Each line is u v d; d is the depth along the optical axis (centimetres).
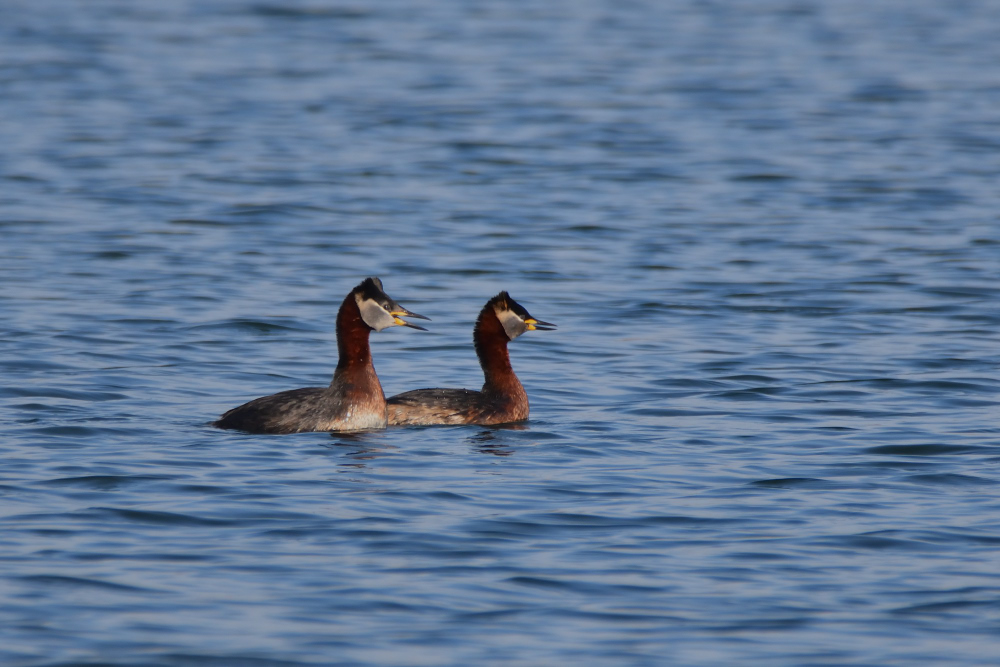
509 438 1461
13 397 1591
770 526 1150
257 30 6138
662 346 1925
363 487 1251
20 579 1009
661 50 5647
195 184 3206
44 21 6319
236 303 2145
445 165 3509
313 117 4225
